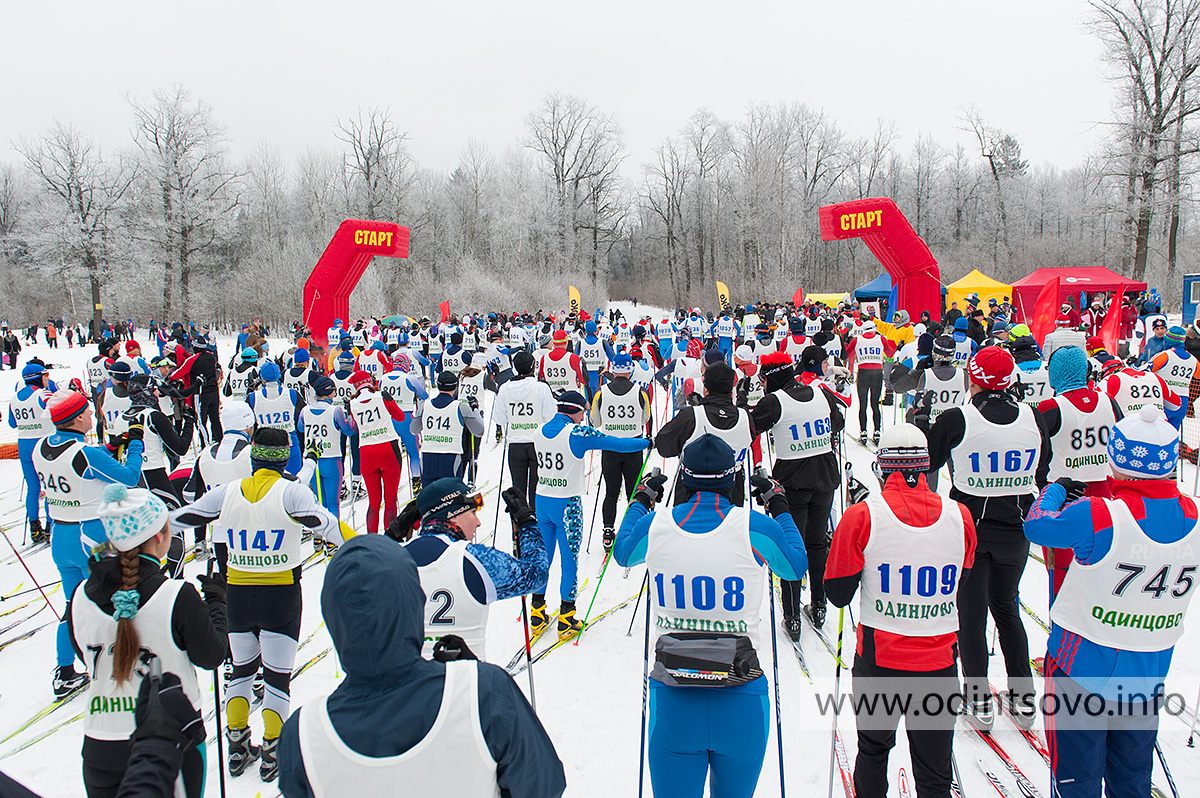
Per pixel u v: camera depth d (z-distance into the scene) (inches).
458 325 1121.4
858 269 2669.8
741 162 2310.5
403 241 808.9
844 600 124.6
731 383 197.9
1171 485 114.7
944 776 121.2
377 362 506.0
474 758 66.8
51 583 273.0
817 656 197.5
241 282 2249.0
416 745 65.5
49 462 192.4
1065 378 191.6
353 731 65.6
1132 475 115.2
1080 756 121.6
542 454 215.0
